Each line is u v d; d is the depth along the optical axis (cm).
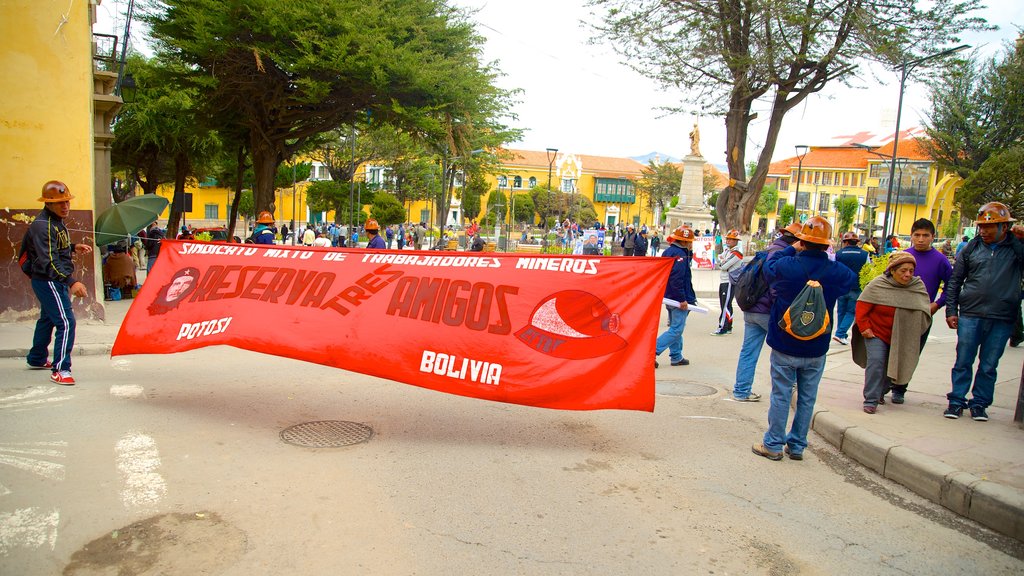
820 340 492
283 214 6450
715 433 580
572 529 381
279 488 420
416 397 655
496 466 476
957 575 348
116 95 1404
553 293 537
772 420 514
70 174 980
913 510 433
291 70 1341
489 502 413
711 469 491
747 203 2553
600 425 588
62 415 553
